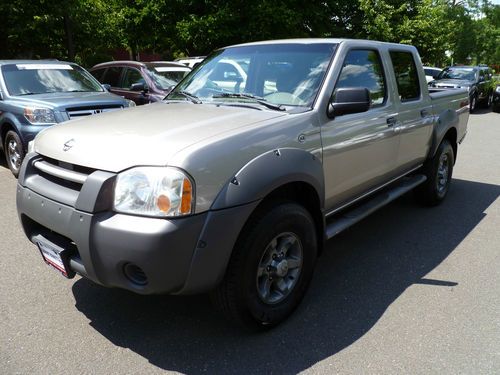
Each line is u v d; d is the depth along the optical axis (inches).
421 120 184.1
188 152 94.7
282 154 109.8
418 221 196.5
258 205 107.4
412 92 183.6
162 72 371.2
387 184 171.9
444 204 221.6
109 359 104.3
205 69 159.6
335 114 128.3
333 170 131.4
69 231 98.3
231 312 105.5
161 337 112.8
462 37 1514.5
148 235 89.3
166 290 93.0
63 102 255.6
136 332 114.8
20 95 272.4
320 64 136.1
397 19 788.6
